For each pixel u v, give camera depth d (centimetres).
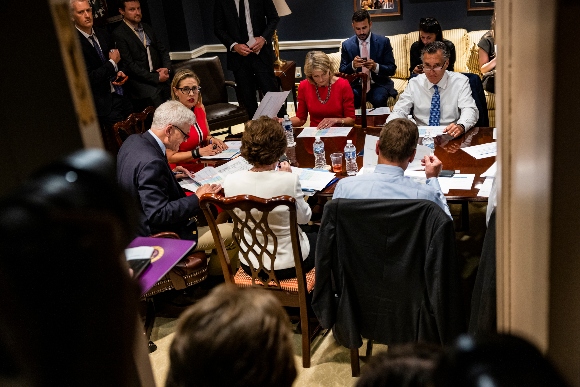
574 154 46
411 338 207
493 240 156
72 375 40
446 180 258
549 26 43
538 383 37
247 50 507
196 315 75
